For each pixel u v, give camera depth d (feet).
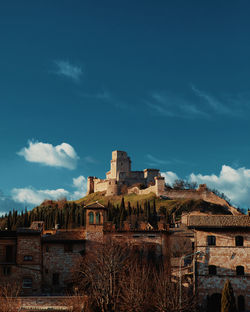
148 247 275.59
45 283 271.08
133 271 244.01
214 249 248.11
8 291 257.55
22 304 225.76
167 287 232.53
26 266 268.00
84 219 551.59
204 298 241.96
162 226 287.69
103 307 229.25
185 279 257.75
